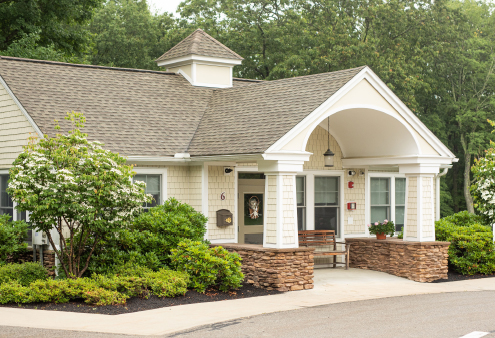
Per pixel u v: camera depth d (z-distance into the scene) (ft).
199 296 41.04
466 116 131.23
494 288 47.80
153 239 44.86
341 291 45.14
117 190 39.42
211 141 51.06
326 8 121.29
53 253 47.11
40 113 48.98
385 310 37.37
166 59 67.92
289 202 45.60
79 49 103.81
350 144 58.70
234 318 34.32
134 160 48.75
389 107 50.96
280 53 118.21
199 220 47.96
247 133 48.83
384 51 124.98
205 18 131.23
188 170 52.60
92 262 43.78
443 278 52.47
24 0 88.28
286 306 38.47
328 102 47.06
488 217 59.88
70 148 39.63
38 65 56.54
